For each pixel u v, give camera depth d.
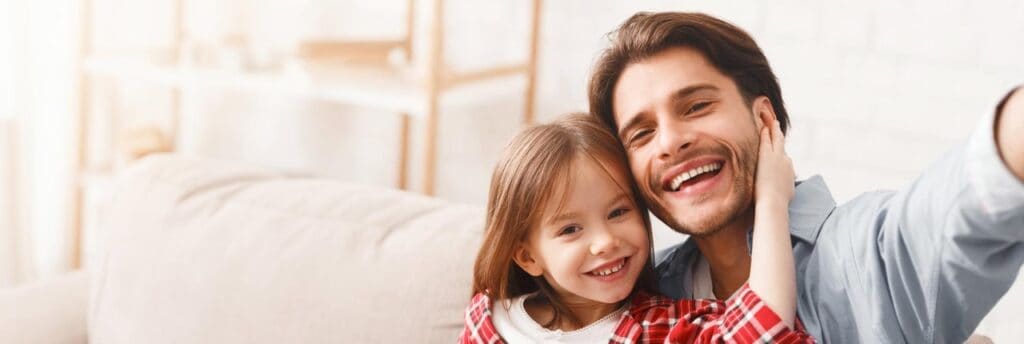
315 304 1.19
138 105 2.72
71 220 2.52
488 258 1.05
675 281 1.09
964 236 0.75
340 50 2.23
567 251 0.99
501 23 2.33
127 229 1.36
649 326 0.99
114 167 2.50
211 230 1.30
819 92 2.04
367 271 1.19
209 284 1.26
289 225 1.27
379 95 2.07
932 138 1.95
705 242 1.02
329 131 2.63
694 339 0.95
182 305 1.27
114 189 1.44
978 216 0.72
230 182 1.38
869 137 2.01
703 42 0.97
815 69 2.03
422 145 2.52
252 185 1.36
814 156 2.08
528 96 2.26
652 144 0.98
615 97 1.01
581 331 1.02
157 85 2.75
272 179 1.39
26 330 1.35
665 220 1.00
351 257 1.21
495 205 1.04
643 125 0.98
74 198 2.48
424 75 2.10
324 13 2.56
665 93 0.96
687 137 0.95
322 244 1.23
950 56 1.90
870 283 0.88
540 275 1.08
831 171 2.07
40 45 2.39
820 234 0.96
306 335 1.18
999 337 1.97
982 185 0.70
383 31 2.49
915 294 0.84
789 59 2.05
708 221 0.96
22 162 2.47
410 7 2.37
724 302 0.98
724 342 0.90
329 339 1.17
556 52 2.27
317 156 2.67
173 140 2.80
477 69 2.20
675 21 0.97
